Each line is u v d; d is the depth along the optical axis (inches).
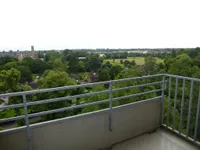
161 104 104.5
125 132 91.0
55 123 69.2
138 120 95.7
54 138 69.9
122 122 89.1
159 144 85.0
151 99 99.6
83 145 78.1
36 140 65.7
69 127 73.0
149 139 91.0
